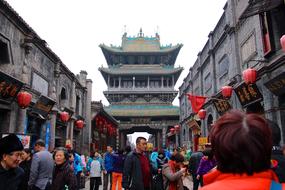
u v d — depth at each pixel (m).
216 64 22.05
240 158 1.47
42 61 16.69
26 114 14.77
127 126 48.88
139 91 48.94
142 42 51.94
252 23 15.14
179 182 6.71
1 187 3.63
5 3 11.60
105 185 12.40
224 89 15.52
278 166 3.09
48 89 17.80
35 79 15.59
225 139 1.51
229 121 1.58
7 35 12.46
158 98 49.91
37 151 7.04
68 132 22.05
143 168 6.83
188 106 34.38
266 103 13.18
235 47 17.41
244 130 1.50
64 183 5.71
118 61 52.03
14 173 3.85
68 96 21.89
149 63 52.22
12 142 3.76
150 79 50.91
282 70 11.98
